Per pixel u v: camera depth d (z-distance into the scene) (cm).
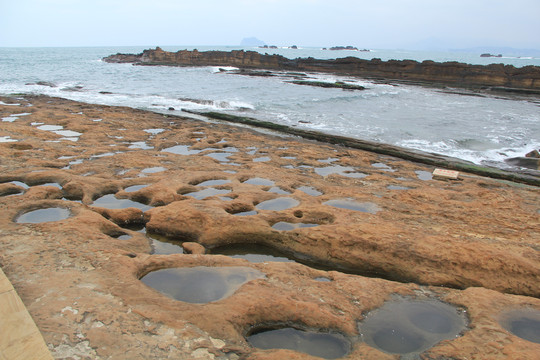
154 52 7838
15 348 332
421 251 660
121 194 913
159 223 782
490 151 1731
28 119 1752
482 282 615
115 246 639
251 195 902
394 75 5384
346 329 459
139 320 427
